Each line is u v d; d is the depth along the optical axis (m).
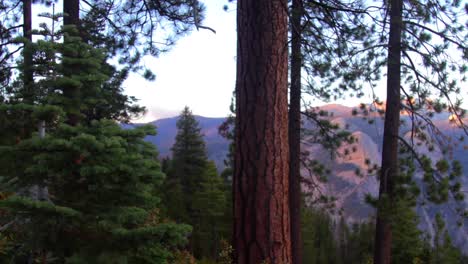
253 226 3.85
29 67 4.88
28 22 10.19
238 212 3.96
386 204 9.96
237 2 4.23
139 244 4.16
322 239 42.84
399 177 10.00
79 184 4.38
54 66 4.78
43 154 4.21
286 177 4.01
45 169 4.21
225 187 32.34
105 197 4.44
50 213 4.07
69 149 4.23
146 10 9.63
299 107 11.98
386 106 10.61
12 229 4.42
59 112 4.57
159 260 4.30
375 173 10.93
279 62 4.06
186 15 9.16
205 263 17.73
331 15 5.00
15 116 4.91
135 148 4.77
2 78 9.04
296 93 11.79
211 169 32.41
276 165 3.93
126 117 11.27
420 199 9.78
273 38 4.04
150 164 4.55
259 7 4.05
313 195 14.65
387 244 10.45
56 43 4.77
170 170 33.34
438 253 19.28
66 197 4.40
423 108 10.40
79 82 4.59
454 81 9.59
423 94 10.28
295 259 11.73
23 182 4.50
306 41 5.34
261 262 3.80
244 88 4.04
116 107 10.75
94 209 4.34
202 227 31.02
